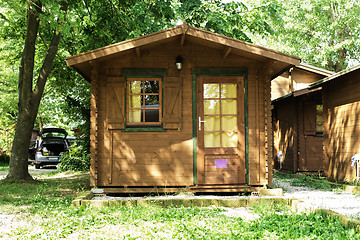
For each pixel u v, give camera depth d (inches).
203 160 359.3
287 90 768.9
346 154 441.7
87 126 748.0
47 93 935.7
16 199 338.3
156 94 365.4
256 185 363.6
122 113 359.6
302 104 610.9
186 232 210.2
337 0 1036.5
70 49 626.5
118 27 595.5
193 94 362.6
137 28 534.3
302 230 210.4
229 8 560.4
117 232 217.5
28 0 422.3
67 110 776.3
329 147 490.6
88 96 748.0
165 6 538.3
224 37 332.5
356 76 421.7
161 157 359.3
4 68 1018.7
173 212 268.4
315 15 1073.5
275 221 232.8
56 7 404.8
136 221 243.6
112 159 358.9
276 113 717.3
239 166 359.3
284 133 661.9
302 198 328.8
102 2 587.5
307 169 603.5
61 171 714.2
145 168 358.3
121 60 365.1
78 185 451.8
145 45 344.2
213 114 362.9
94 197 346.0
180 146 360.2
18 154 480.7
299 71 762.2
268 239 196.5
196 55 366.3
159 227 228.2
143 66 365.1
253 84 365.1
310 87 508.1
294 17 1085.1
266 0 664.4
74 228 222.8
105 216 255.1
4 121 1161.4
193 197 332.5
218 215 257.9
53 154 903.7
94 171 353.4
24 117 485.1
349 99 437.4
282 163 669.3
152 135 361.1
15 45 726.5
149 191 355.9
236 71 364.5
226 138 362.6
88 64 349.1
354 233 200.1
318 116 615.2
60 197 356.5
